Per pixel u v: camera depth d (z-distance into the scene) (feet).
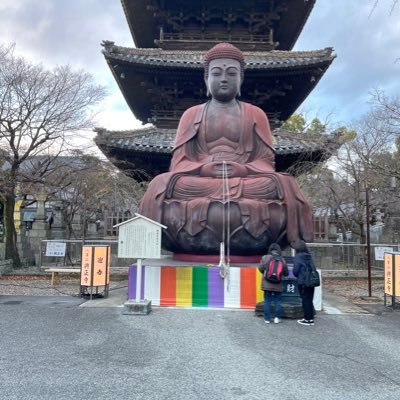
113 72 59.77
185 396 16.76
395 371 19.98
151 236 31.71
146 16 67.77
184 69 56.90
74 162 67.15
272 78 59.06
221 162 38.91
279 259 29.78
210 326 28.22
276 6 64.44
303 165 60.34
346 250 67.26
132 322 29.09
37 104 59.21
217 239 36.22
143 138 58.44
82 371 19.44
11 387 17.49
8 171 60.59
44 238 75.92
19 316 30.83
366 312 34.09
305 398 16.76
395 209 78.38
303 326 28.73
